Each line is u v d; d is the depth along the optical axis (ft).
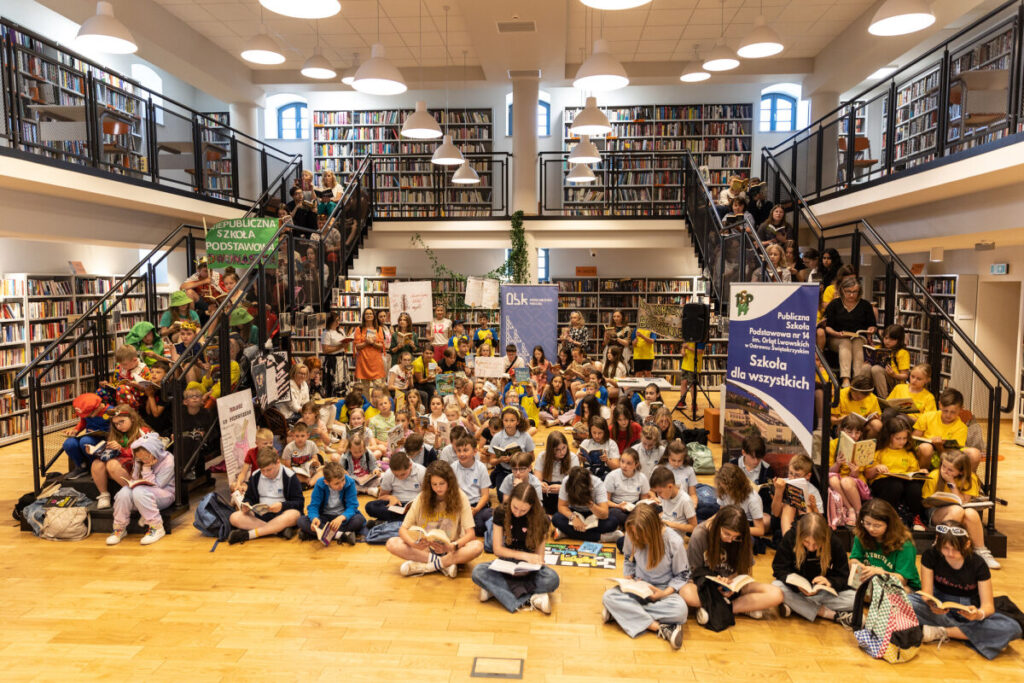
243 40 38.47
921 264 39.58
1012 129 18.81
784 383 19.06
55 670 11.89
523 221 41.93
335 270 34.53
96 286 36.52
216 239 26.73
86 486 19.72
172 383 19.52
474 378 33.76
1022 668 12.19
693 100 48.24
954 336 35.50
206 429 21.21
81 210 25.53
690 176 39.34
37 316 32.12
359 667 12.05
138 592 15.02
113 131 24.94
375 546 17.98
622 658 12.43
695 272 48.65
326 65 27.99
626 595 13.55
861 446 16.80
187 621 13.70
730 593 13.57
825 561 13.60
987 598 12.86
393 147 49.44
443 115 49.14
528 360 35.01
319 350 31.50
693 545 14.12
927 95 25.45
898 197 24.53
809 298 18.40
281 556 17.21
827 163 31.12
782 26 36.37
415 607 14.42
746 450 19.48
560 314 47.39
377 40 38.52
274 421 23.79
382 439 24.59
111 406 20.86
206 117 31.37
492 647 12.78
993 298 34.96
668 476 16.67
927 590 13.34
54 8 28.32
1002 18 33.55
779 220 30.30
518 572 14.05
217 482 23.09
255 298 24.34
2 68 20.02
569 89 48.78
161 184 27.61
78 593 14.96
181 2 32.71
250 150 36.22
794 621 13.93
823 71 40.22
